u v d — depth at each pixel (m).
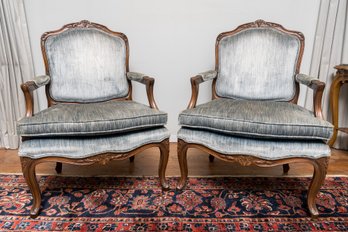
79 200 1.42
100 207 1.37
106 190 1.52
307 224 1.26
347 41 1.91
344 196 1.47
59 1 1.91
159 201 1.42
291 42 1.62
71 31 1.61
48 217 1.29
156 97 2.14
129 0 1.94
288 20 1.98
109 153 1.29
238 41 1.67
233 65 1.67
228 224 1.26
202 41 2.02
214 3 1.95
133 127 1.32
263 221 1.28
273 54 1.62
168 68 2.08
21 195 1.45
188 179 1.64
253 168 1.80
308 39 2.02
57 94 1.58
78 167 1.78
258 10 1.96
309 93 2.05
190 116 1.37
